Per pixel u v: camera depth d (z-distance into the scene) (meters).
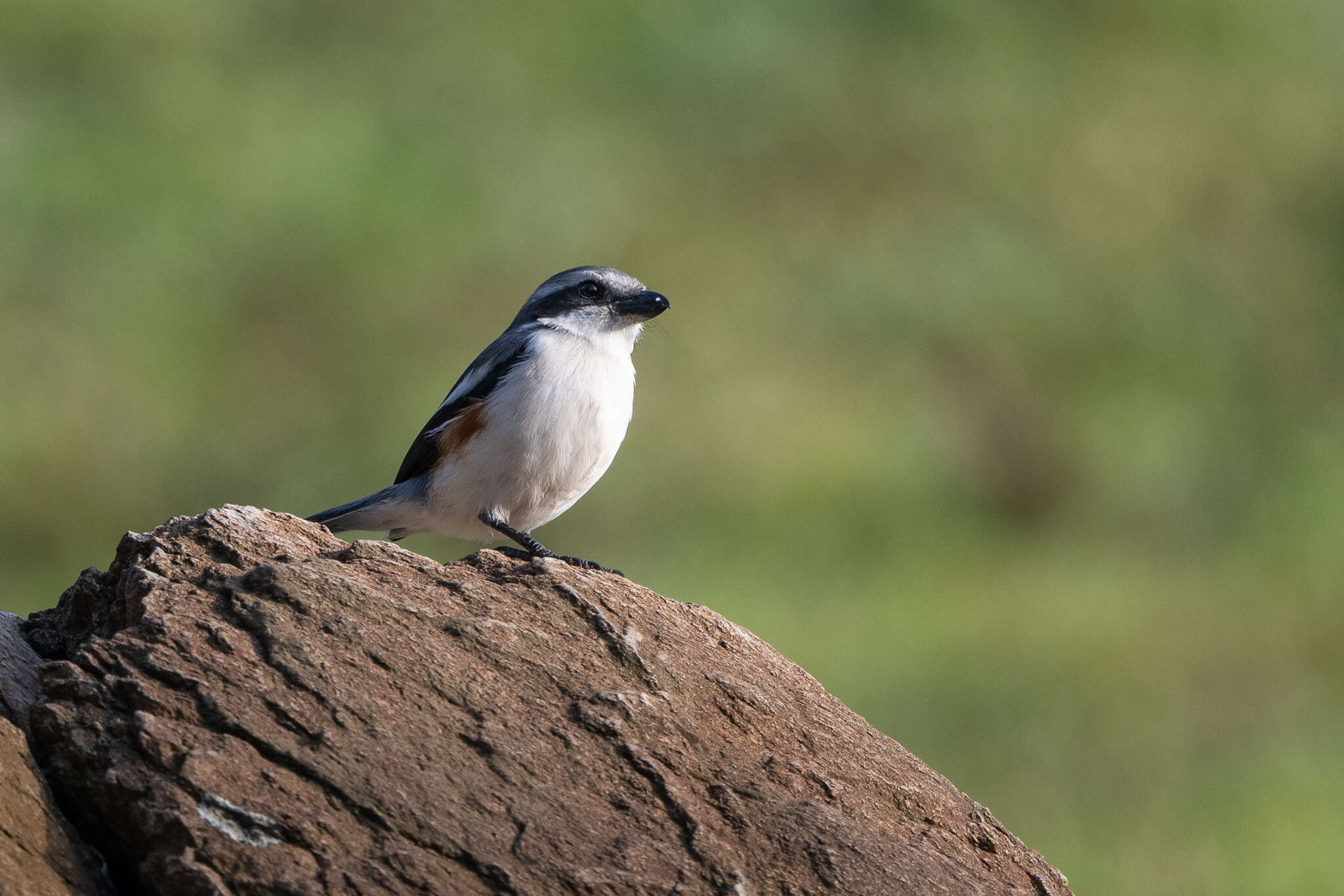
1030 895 4.16
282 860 3.50
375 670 3.92
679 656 4.33
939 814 4.32
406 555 4.41
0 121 16.48
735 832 3.88
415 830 3.63
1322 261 18.89
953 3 19.78
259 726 3.70
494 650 4.10
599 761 3.91
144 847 3.56
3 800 3.47
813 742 4.34
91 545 15.31
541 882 3.61
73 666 3.77
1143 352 17.73
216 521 4.38
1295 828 10.38
